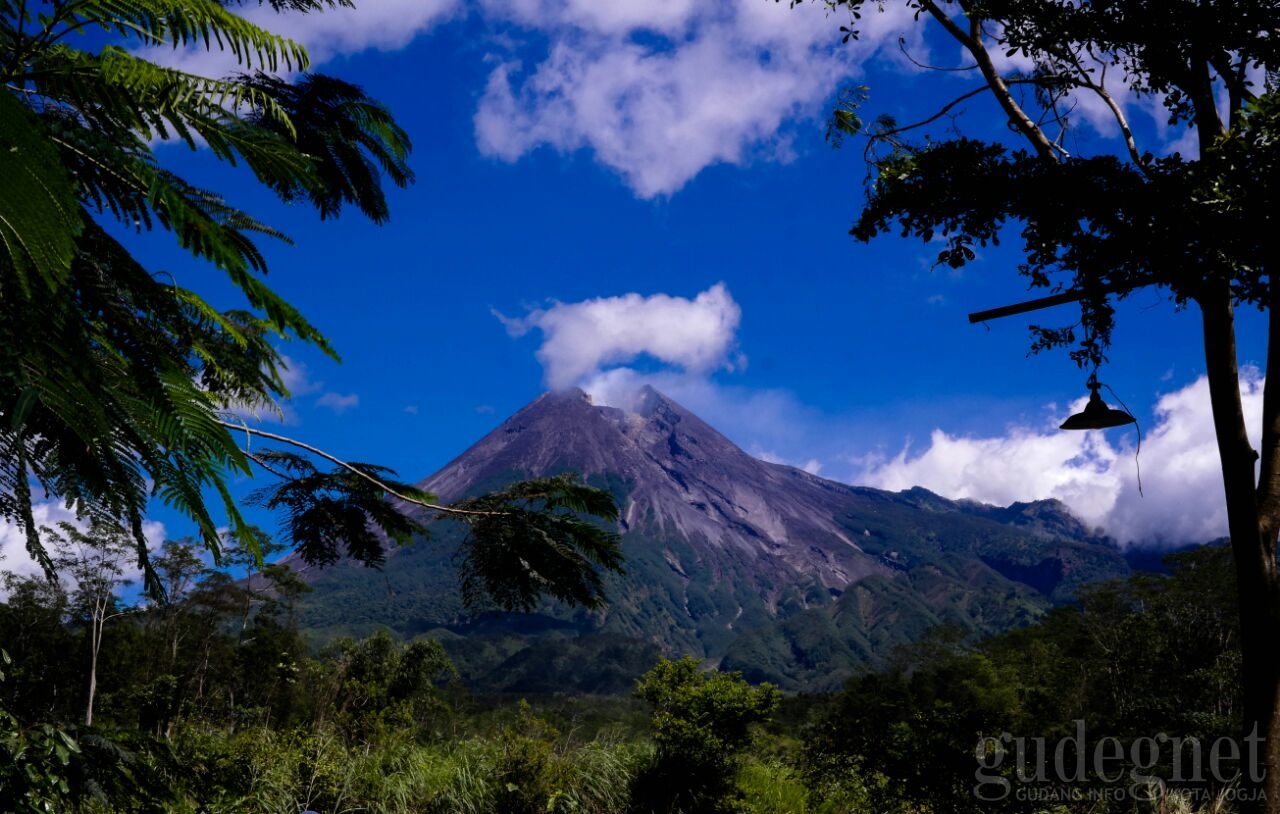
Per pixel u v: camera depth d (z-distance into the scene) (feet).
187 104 3.58
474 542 12.37
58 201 2.61
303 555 12.39
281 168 3.76
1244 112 14.65
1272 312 16.29
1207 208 14.24
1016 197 15.98
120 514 3.62
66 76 3.51
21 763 7.95
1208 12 16.26
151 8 3.76
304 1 7.97
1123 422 16.78
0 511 3.54
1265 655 15.25
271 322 3.98
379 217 13.29
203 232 3.65
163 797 9.07
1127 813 22.02
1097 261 15.62
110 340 3.49
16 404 2.96
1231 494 15.89
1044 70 21.97
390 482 12.23
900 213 17.22
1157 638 100.53
